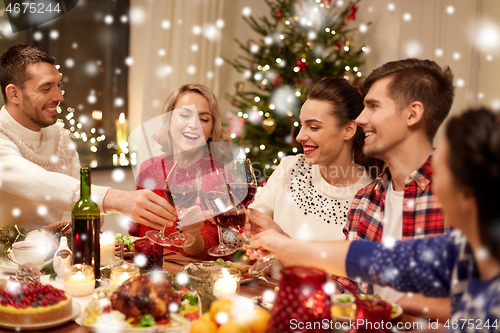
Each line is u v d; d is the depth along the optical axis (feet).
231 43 15.14
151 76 12.33
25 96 5.83
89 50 12.75
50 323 3.02
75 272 3.73
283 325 2.54
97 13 12.87
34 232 4.60
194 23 12.80
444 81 4.23
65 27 12.13
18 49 5.84
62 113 11.28
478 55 10.97
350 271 3.14
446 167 2.10
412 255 2.99
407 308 3.64
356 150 5.83
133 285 2.97
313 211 5.97
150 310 2.91
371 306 3.05
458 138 2.04
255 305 3.33
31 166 5.17
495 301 2.08
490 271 2.25
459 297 2.55
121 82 13.50
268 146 11.30
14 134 5.96
